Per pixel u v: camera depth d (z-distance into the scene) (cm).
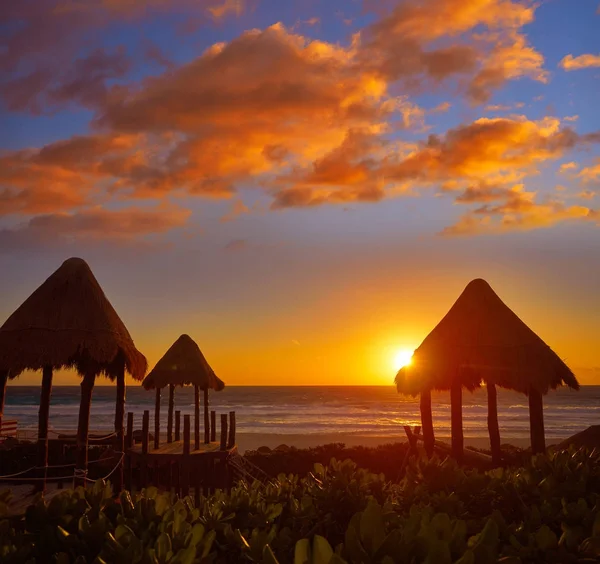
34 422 6259
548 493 519
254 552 392
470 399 11519
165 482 1920
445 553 286
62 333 1105
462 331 1319
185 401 10656
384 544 303
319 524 488
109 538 371
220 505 497
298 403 10650
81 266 1213
